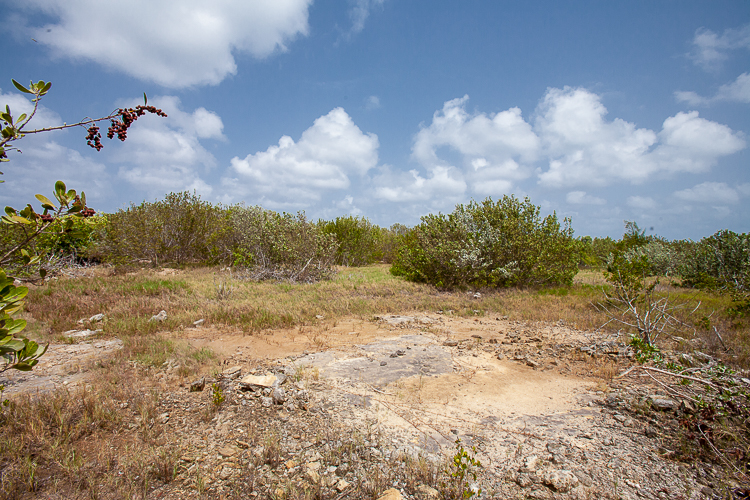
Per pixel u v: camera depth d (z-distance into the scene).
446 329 8.27
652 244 19.98
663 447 3.50
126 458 3.21
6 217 2.17
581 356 6.27
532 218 15.54
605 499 2.80
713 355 6.20
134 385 4.66
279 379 4.97
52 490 2.78
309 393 4.67
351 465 3.21
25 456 3.07
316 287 13.51
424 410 4.33
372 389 4.88
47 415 3.75
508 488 2.94
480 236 14.76
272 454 3.33
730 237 14.22
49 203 2.25
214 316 8.46
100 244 17.30
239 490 2.88
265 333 7.54
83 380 4.82
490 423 4.04
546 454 3.40
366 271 21.27
